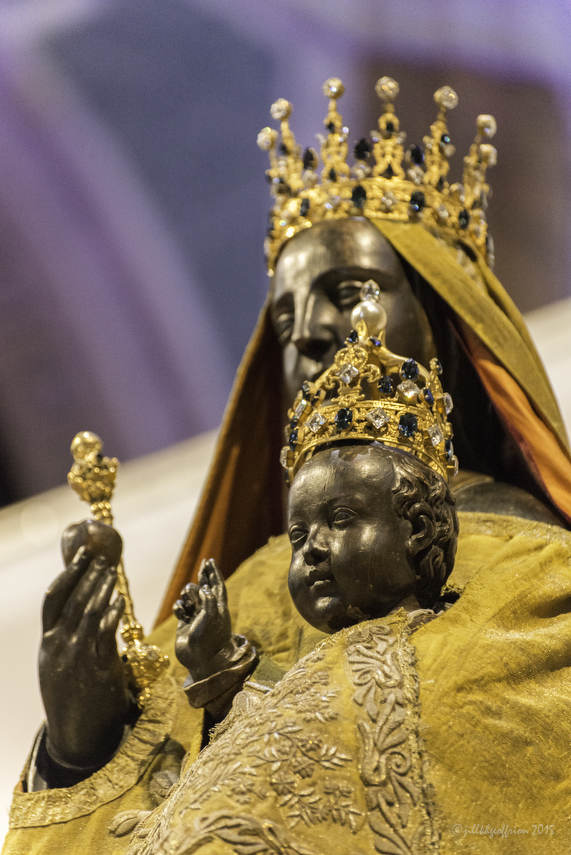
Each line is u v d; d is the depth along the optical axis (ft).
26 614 68.64
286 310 42.98
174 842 24.62
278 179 46.75
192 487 74.84
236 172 86.74
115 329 89.25
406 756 25.61
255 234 86.99
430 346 42.42
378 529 28.94
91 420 88.89
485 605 29.53
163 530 70.64
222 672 31.17
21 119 88.17
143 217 88.79
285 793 25.04
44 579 72.02
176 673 36.96
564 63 72.28
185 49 86.02
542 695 27.91
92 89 87.76
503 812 25.81
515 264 72.54
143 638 37.04
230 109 85.87
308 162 45.50
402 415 30.78
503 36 73.41
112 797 32.53
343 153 44.98
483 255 46.85
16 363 88.58
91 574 33.37
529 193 73.05
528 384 41.22
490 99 73.97
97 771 33.17
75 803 32.45
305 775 25.26
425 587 29.68
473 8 73.92
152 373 88.99
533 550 32.96
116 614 33.14
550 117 72.90
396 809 24.93
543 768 26.68
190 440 85.81
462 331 42.06
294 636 34.94
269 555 39.96
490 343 41.14
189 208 88.12
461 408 42.68
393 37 76.38
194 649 31.32
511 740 26.68
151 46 86.28
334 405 31.35
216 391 87.86
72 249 89.20
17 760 59.57
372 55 77.56
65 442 88.53
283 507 46.85
